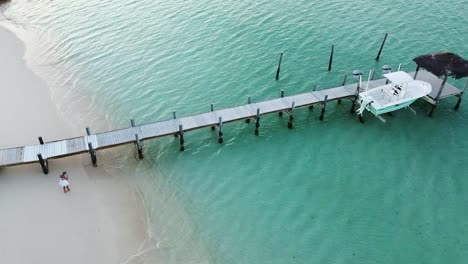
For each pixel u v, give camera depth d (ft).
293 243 76.02
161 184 89.45
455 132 102.27
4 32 156.76
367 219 80.38
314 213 81.82
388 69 116.98
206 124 98.07
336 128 104.88
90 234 77.30
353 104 108.47
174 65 131.13
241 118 100.27
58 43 147.43
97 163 94.02
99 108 114.01
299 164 93.91
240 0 175.11
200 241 77.00
